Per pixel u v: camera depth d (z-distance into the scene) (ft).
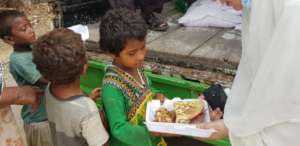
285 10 3.16
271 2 3.31
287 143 3.63
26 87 4.25
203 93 5.57
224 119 4.00
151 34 8.25
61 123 4.57
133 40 4.42
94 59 7.48
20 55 5.80
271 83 3.37
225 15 8.35
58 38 4.35
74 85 4.51
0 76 3.86
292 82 3.28
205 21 8.53
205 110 4.69
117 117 4.51
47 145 5.59
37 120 5.60
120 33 4.39
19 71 5.78
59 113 4.52
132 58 4.58
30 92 4.23
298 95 3.30
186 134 4.30
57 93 4.52
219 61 6.40
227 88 5.81
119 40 4.42
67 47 4.27
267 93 3.43
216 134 4.16
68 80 4.38
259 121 3.60
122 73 4.66
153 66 6.99
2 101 3.90
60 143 4.73
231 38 7.67
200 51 6.91
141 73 5.12
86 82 7.59
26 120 5.72
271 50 3.29
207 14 8.48
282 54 3.23
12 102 4.01
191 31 8.36
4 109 4.31
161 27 8.40
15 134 4.57
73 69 4.31
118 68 4.68
